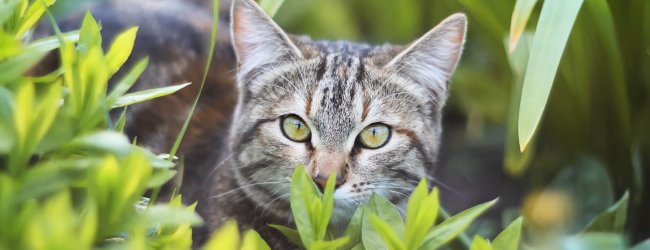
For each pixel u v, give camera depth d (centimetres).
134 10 178
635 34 173
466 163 192
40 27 173
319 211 151
